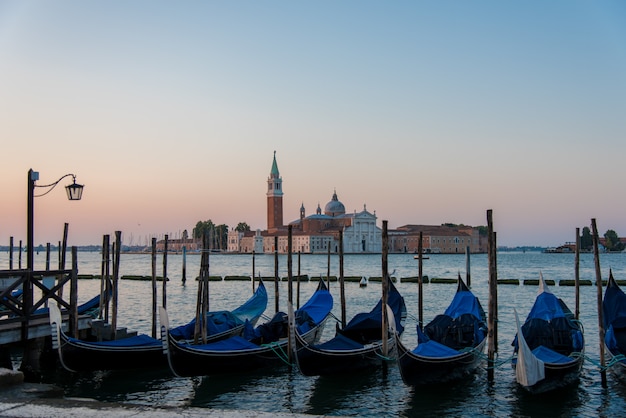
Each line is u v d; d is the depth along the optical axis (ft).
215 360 65.57
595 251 64.54
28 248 65.67
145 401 59.93
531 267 403.75
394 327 62.75
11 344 67.05
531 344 71.10
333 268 406.62
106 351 65.00
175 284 235.40
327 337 95.81
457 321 74.64
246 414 27.04
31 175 65.62
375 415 56.59
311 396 62.18
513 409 58.08
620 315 76.33
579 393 62.95
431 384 64.34
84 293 193.26
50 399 30.27
